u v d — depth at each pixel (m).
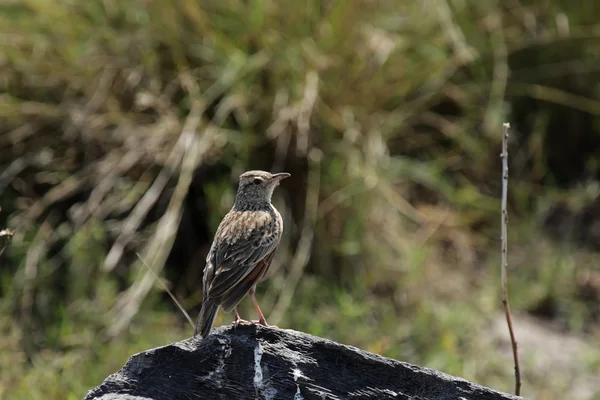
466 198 14.83
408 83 14.91
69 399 10.14
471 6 16.45
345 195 13.14
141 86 13.70
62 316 11.88
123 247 12.53
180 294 12.73
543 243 14.80
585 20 16.61
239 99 13.33
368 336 12.22
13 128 13.52
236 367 7.33
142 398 7.21
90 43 13.91
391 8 15.42
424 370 7.40
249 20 14.00
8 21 14.02
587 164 16.23
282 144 13.28
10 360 11.31
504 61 15.61
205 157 13.22
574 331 13.35
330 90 14.06
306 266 13.20
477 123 15.74
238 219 8.67
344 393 7.29
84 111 13.41
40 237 12.62
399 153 15.08
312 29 14.41
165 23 13.88
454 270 14.16
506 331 13.05
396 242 13.55
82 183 13.17
